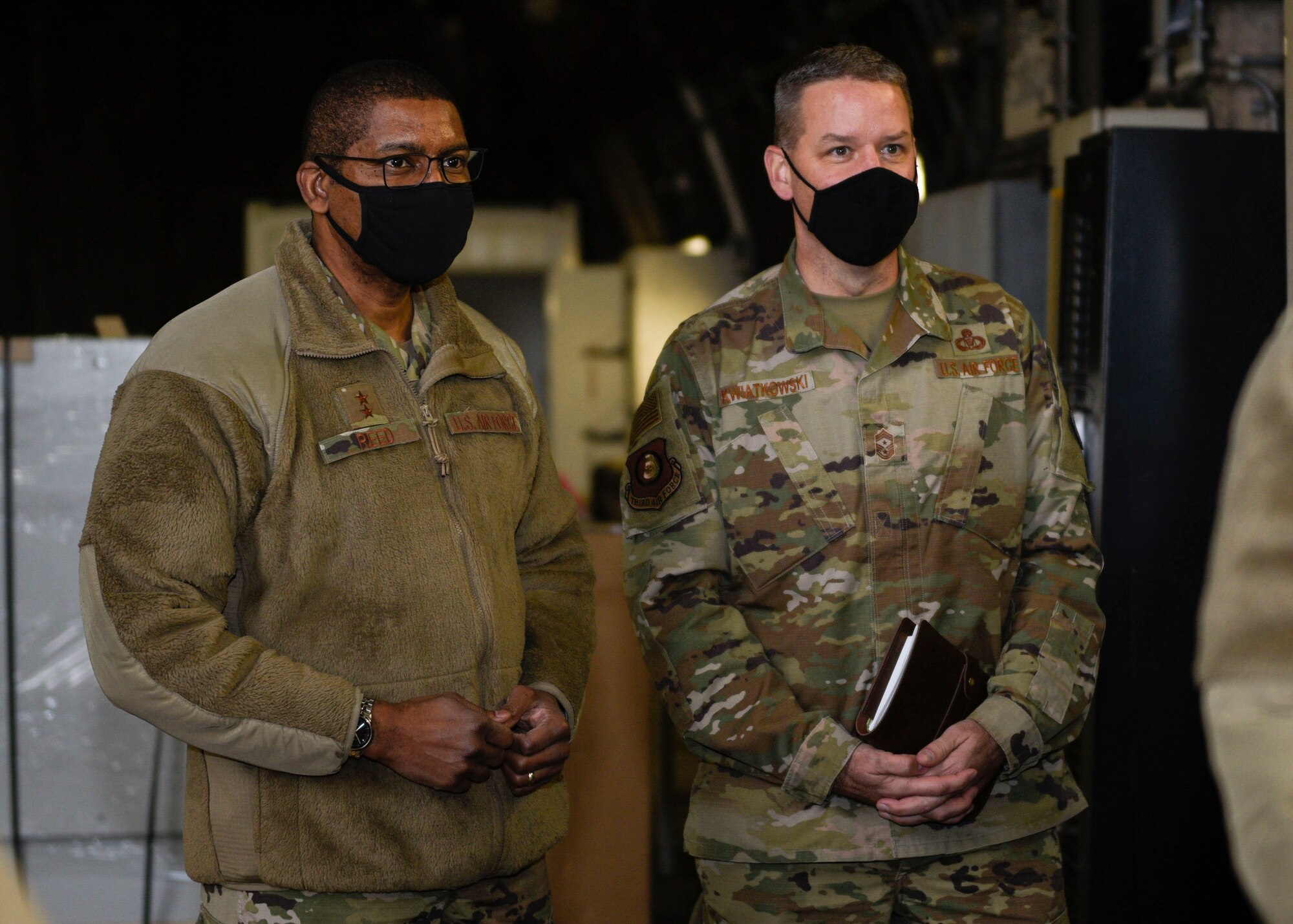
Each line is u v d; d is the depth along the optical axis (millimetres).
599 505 7102
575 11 6898
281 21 8281
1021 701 1611
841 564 1693
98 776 2713
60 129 7309
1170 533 2367
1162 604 2359
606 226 9461
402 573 1501
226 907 1495
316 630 1472
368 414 1532
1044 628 1688
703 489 1740
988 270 2926
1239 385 2389
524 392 1756
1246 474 792
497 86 8914
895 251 1818
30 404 2711
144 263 7684
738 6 5551
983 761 1568
